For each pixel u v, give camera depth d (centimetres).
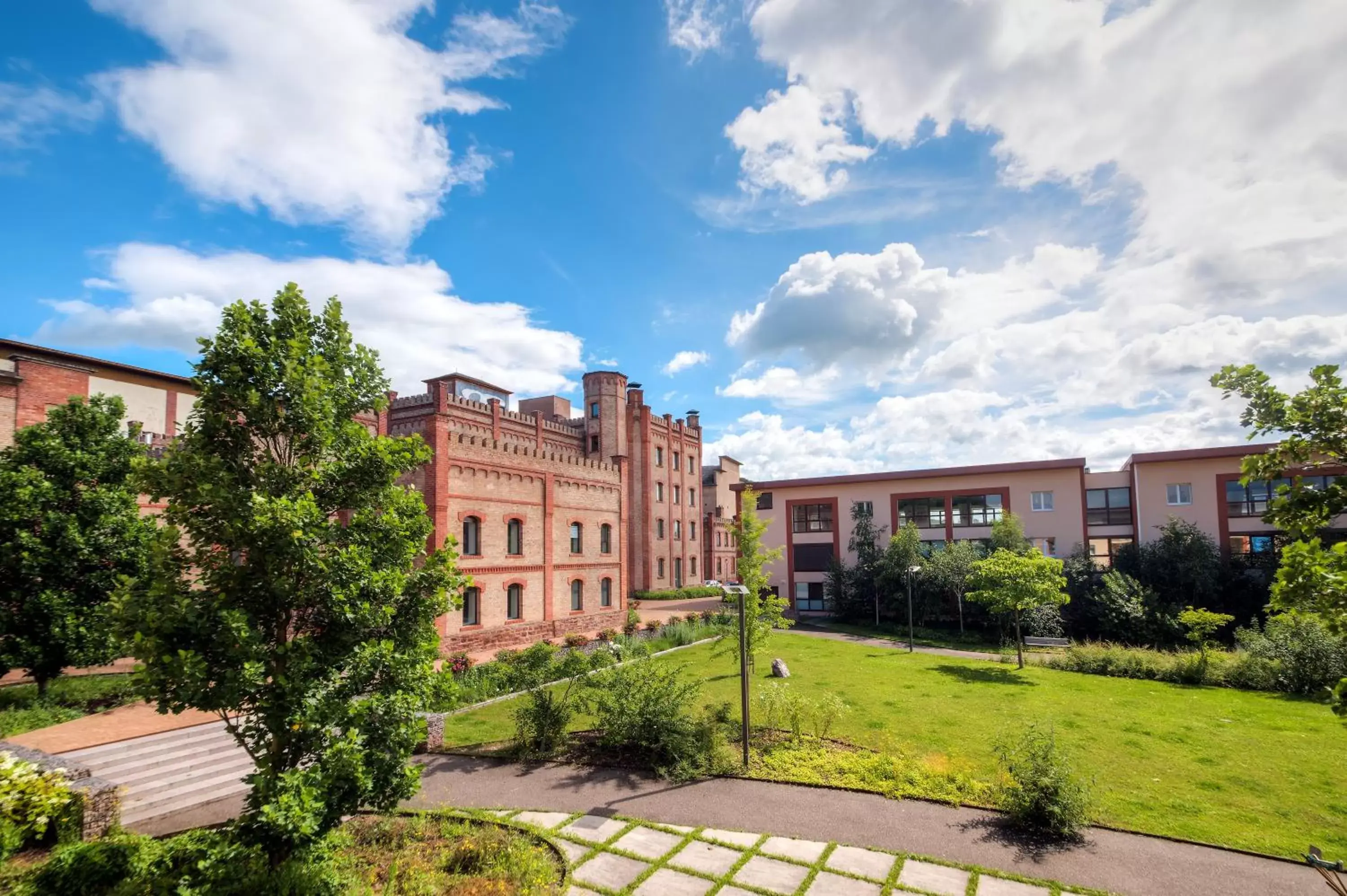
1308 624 2039
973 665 2525
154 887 730
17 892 752
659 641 2930
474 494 2631
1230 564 3219
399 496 876
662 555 5419
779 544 4634
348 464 829
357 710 765
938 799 1174
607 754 1432
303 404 782
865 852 998
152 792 1166
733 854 994
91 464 1523
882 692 2019
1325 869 703
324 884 760
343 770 720
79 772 1011
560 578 3130
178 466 736
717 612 3656
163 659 684
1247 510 3366
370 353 886
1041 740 1159
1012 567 2462
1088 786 1141
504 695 1944
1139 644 3023
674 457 5725
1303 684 2017
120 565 1517
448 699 887
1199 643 2472
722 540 6925
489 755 1428
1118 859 968
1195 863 954
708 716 1636
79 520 1485
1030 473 3966
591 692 1722
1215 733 1573
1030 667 2498
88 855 793
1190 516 3481
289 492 785
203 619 725
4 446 1886
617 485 3634
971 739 1523
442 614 880
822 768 1331
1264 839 1019
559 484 3162
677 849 1010
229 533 742
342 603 773
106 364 2455
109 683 1658
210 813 1138
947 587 3516
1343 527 2892
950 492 4156
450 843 994
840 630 3719
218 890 708
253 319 809
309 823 669
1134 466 3609
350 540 830
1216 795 1191
